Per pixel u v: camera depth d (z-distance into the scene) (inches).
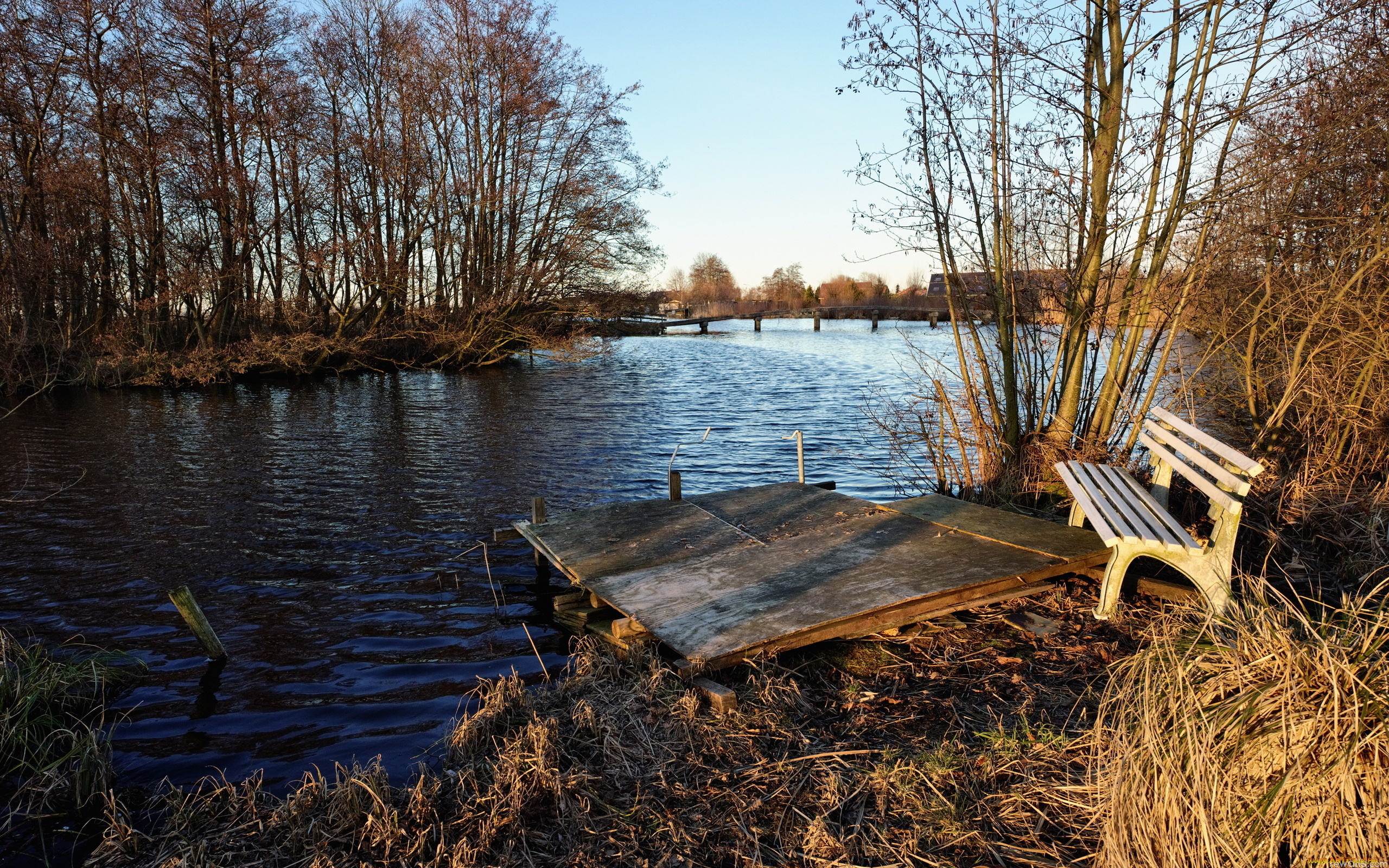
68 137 993.5
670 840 135.0
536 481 475.5
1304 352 299.4
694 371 1148.5
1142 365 324.2
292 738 193.0
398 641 250.2
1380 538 239.1
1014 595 226.2
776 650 194.9
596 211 1241.4
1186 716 108.0
